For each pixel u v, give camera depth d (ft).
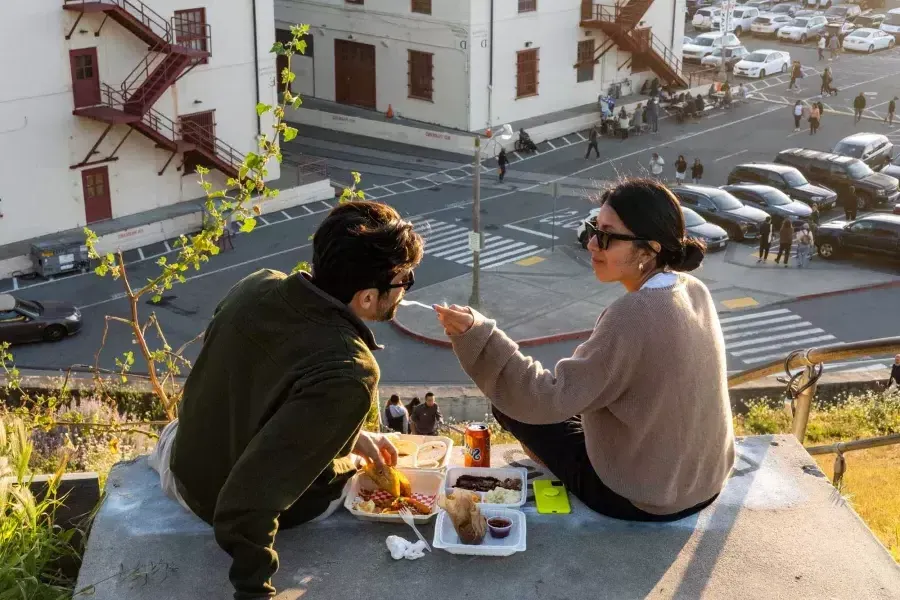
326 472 13.50
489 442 15.20
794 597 12.30
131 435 48.37
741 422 50.11
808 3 266.57
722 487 14.16
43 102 105.29
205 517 12.94
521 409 12.68
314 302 11.69
